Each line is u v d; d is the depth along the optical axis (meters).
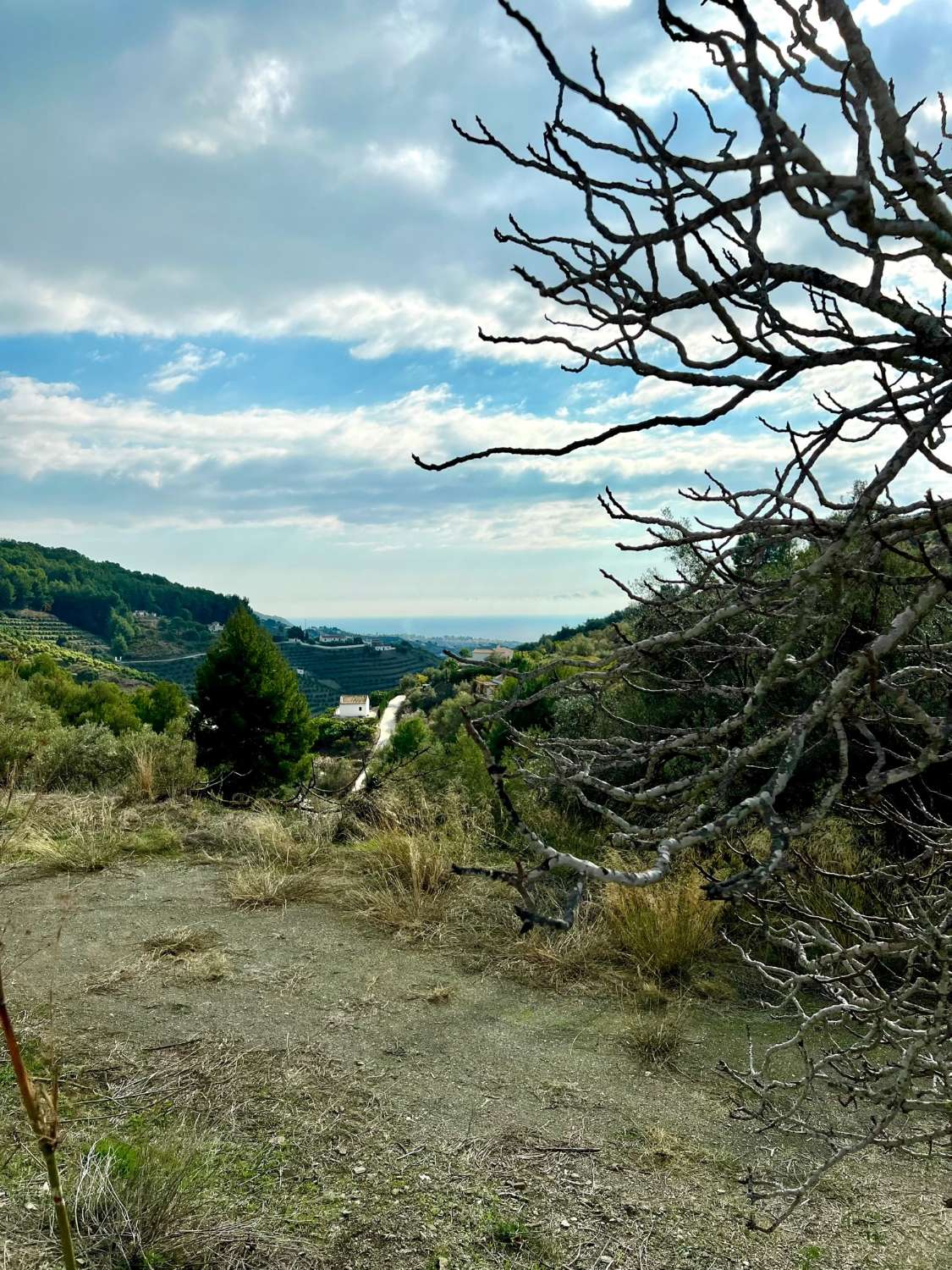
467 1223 2.79
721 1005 4.55
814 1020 1.83
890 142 0.96
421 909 5.70
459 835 7.06
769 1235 2.79
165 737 12.17
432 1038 4.11
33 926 5.33
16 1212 2.65
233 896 5.95
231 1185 2.90
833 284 1.08
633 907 5.17
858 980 1.84
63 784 9.77
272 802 9.43
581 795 1.31
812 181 0.93
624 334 1.22
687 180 1.04
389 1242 2.68
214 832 7.64
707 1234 2.79
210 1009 4.27
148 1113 3.29
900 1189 3.04
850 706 1.12
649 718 6.28
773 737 1.17
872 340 1.14
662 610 1.84
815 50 1.13
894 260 1.21
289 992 4.53
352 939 5.35
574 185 1.18
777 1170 3.14
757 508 1.71
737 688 1.68
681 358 1.18
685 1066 3.90
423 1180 3.00
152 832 7.52
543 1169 3.11
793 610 1.41
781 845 0.99
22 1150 2.96
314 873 6.59
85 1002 4.25
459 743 9.48
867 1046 1.79
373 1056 3.89
